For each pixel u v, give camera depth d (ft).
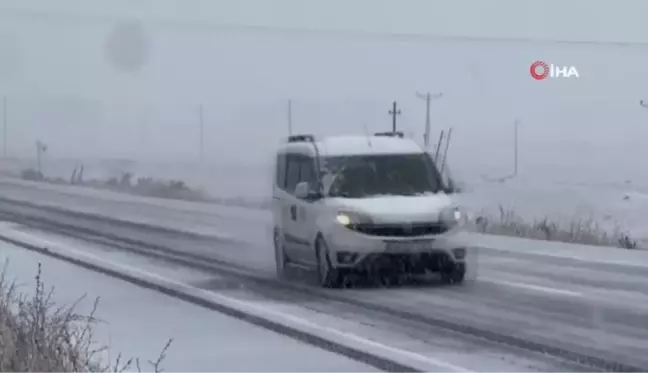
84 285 46.37
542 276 53.67
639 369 29.58
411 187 50.70
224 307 40.45
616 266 58.75
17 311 29.45
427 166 51.70
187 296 43.50
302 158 53.21
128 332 34.04
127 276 50.14
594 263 60.39
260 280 51.21
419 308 41.81
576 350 32.42
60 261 56.24
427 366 29.19
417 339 34.35
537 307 42.16
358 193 49.96
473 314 40.24
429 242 47.91
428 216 48.14
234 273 54.24
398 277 51.24
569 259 62.85
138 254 63.62
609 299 44.73
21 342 24.39
